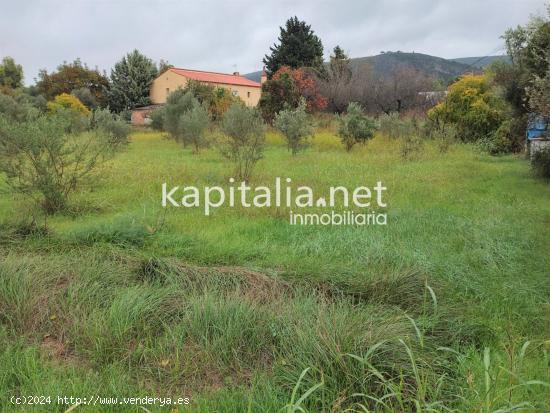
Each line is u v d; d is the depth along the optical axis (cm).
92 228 509
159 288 366
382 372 247
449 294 382
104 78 4356
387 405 233
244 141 998
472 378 241
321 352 260
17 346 295
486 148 1588
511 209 670
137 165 1084
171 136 2036
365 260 449
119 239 491
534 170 1023
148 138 2258
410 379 251
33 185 645
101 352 286
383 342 250
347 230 546
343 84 2928
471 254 466
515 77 1047
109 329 303
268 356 290
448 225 574
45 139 638
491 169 1114
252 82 4741
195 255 465
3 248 471
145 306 325
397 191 802
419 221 596
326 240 509
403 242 509
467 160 1308
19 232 508
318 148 1617
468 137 1761
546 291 383
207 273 397
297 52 3784
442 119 1831
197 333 303
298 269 414
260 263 441
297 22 3866
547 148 1027
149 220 576
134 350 291
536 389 252
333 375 249
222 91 2681
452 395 242
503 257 457
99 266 403
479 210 667
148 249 479
